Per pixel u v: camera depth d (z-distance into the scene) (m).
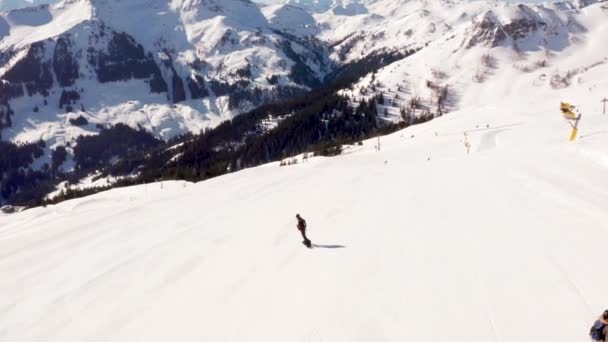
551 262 14.64
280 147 193.25
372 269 15.77
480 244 16.94
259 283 15.92
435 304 12.91
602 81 155.88
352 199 28.31
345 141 157.25
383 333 11.86
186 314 14.46
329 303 13.71
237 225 24.48
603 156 28.67
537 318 11.70
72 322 15.10
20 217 54.16
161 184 66.12
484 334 11.32
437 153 64.88
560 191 23.03
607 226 17.23
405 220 21.58
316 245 19.20
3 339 14.61
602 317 9.97
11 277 20.22
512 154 40.22
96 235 26.17
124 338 13.62
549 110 94.88
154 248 21.70
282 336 12.34
